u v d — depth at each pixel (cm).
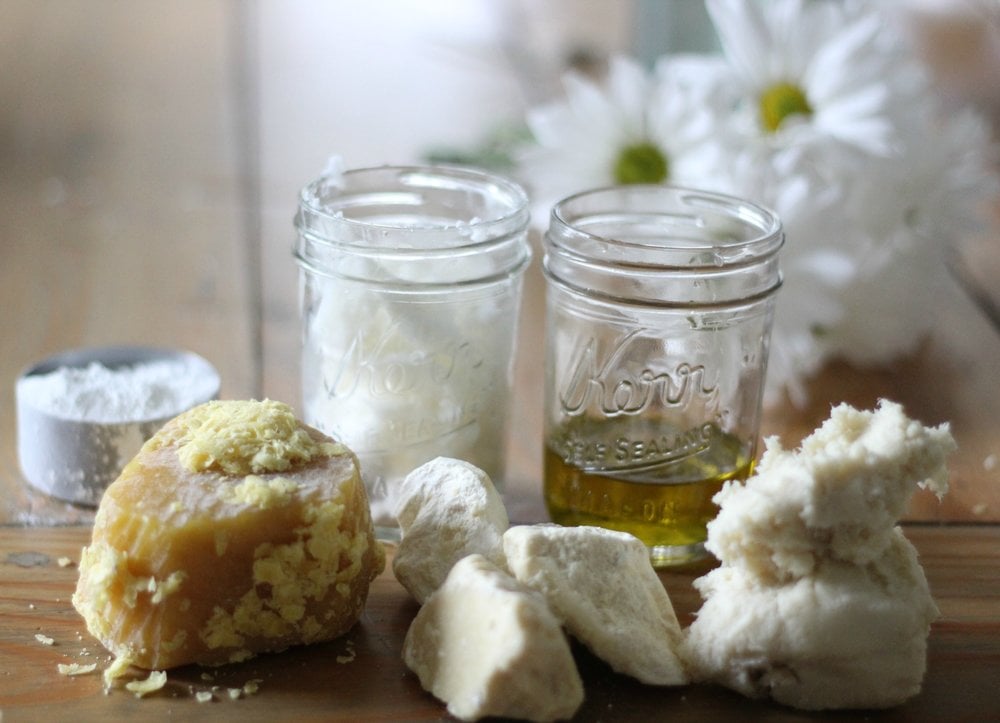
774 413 63
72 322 67
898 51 67
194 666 48
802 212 63
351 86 102
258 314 69
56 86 99
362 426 54
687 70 68
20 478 57
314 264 54
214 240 76
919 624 47
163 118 93
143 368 60
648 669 47
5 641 48
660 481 53
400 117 94
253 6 125
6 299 69
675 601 51
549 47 108
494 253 54
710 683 47
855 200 66
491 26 114
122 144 88
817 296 63
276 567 47
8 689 46
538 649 45
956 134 68
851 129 65
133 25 117
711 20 85
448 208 58
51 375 59
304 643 49
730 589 48
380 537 55
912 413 63
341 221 53
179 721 45
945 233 67
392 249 52
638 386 53
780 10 66
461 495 50
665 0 87
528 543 48
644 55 90
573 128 67
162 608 47
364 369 54
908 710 47
